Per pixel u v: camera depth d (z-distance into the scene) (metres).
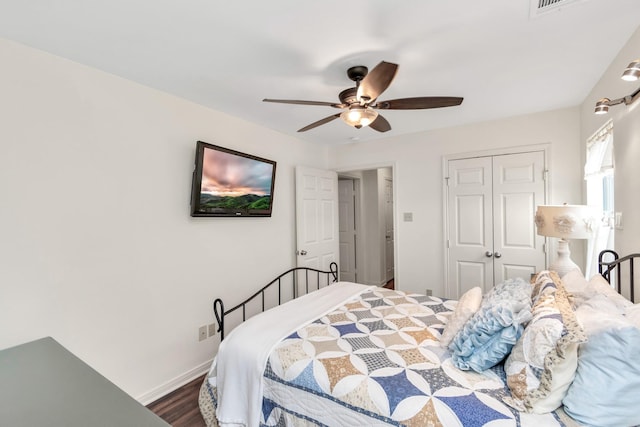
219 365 1.75
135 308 2.17
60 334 1.81
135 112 2.18
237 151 2.84
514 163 3.19
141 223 2.21
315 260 3.88
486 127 3.31
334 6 1.40
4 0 1.32
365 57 1.87
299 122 3.16
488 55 1.88
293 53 1.81
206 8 1.40
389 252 5.66
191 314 2.54
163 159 2.35
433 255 3.66
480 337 1.36
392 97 2.53
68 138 1.85
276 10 1.42
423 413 1.13
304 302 2.32
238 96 2.45
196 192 2.48
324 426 1.32
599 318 1.12
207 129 2.68
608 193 2.40
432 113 3.04
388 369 1.38
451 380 1.28
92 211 1.95
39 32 1.57
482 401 1.14
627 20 1.56
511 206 3.21
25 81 1.69
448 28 1.59
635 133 1.68
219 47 1.74
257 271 3.20
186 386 2.41
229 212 2.78
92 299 1.95
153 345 2.27
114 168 2.06
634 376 0.94
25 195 1.68
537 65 2.03
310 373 1.42
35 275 1.71
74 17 1.45
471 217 3.42
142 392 2.19
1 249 1.60
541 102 2.76
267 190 3.22
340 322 1.92
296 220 3.69
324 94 2.42
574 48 1.83
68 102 1.85
